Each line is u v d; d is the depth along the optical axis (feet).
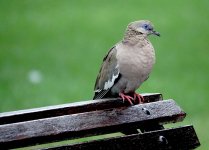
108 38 59.67
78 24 64.59
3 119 19.19
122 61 24.59
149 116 20.43
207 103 44.60
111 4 71.82
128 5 70.79
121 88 25.27
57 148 18.58
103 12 68.59
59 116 19.27
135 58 24.40
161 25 63.41
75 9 70.79
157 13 67.41
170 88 47.32
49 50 57.21
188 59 54.49
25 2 75.41
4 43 59.98
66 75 50.65
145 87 47.16
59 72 51.37
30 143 18.69
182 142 20.08
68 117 19.31
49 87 47.65
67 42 59.31
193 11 68.03
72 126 19.21
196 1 71.61
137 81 24.94
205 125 38.52
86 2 73.36
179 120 20.90
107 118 19.86
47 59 54.60
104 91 25.66
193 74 50.75
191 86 47.91
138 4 71.26
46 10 71.51
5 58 55.26
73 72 51.31
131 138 19.49
